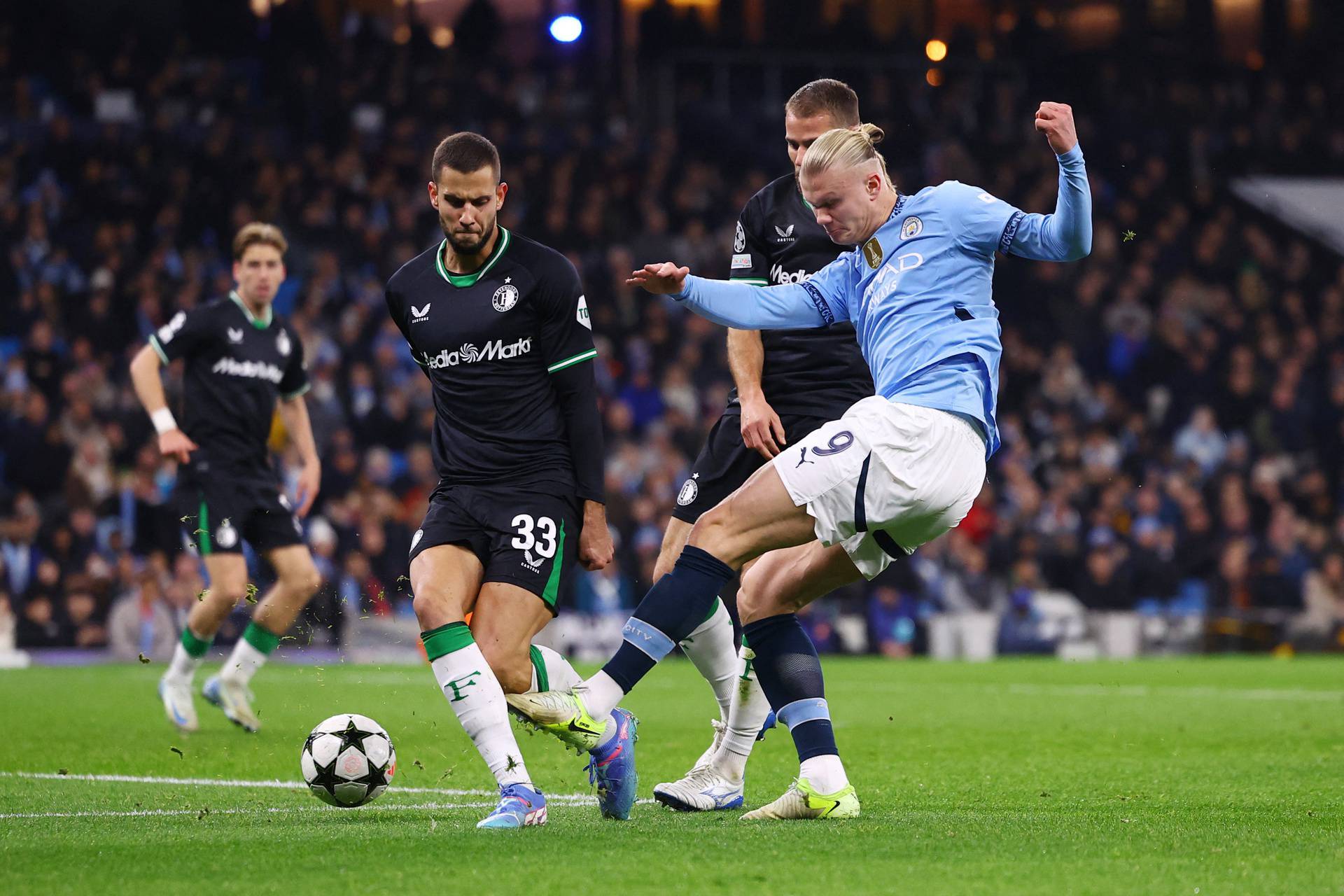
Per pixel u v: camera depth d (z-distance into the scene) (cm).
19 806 1842
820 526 1534
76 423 6028
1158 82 9362
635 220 8138
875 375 1630
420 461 6034
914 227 1608
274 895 1178
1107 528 6556
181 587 5331
